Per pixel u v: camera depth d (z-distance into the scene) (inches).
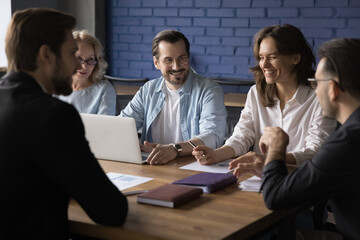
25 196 54.6
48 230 55.7
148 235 55.4
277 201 61.8
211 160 89.0
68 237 59.3
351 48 58.9
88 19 213.0
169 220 60.1
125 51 218.2
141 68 215.8
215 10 200.1
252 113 102.0
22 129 53.9
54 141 53.2
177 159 93.1
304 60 94.5
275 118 99.7
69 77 60.2
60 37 58.0
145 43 213.8
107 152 91.6
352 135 58.1
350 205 60.1
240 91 195.0
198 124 108.6
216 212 63.3
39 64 57.7
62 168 53.5
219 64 202.2
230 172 83.7
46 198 55.8
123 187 74.4
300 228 88.4
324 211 90.3
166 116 111.3
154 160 89.0
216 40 201.5
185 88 109.0
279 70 93.7
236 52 198.5
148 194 66.9
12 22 57.5
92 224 58.6
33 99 55.3
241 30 196.9
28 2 200.1
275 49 92.5
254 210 64.4
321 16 184.7
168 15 208.4
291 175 61.3
